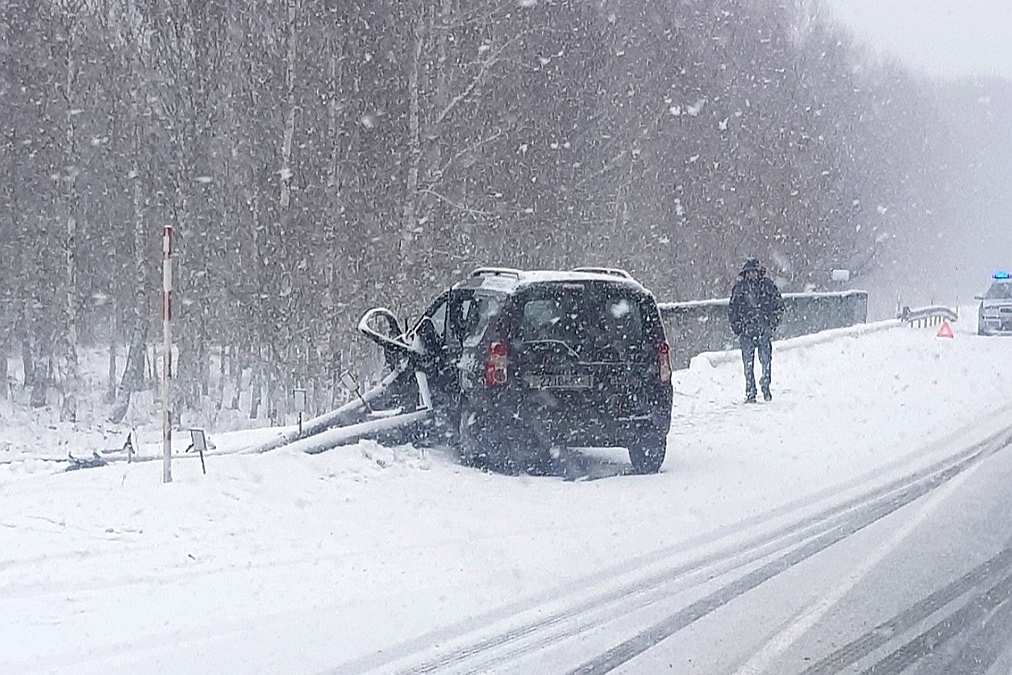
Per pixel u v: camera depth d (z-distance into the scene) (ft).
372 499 30.63
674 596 22.90
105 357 144.56
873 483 34.88
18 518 26.30
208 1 107.34
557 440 35.04
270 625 20.20
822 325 101.50
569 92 116.37
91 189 116.78
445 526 28.22
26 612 20.25
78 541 24.80
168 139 111.65
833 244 196.44
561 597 22.63
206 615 20.56
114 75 114.62
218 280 109.50
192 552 24.54
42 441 99.25
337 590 22.49
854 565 25.45
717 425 47.88
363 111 100.42
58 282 117.60
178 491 29.04
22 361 142.31
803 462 38.78
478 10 99.04
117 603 21.01
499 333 35.17
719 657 19.44
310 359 99.86
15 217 115.14
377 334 38.04
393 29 100.83
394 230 100.22
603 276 36.70
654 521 29.48
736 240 161.17
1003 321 106.22
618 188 129.49
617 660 19.17
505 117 104.06
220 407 114.93
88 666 17.81
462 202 103.40
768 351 55.83
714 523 29.35
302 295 100.07
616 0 130.52
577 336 35.68
